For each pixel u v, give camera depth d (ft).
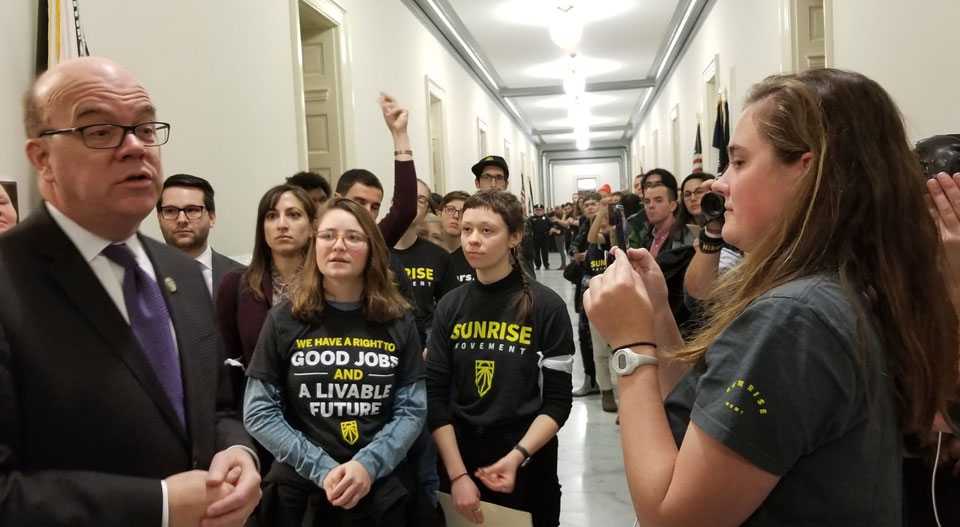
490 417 6.63
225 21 11.87
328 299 6.27
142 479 3.58
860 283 2.78
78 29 7.88
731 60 23.36
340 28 17.31
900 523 2.90
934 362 2.80
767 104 3.07
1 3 7.28
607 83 45.44
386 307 6.24
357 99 18.74
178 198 9.12
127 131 3.71
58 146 3.63
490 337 6.81
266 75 13.43
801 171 2.96
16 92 7.46
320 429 5.92
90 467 3.58
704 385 2.81
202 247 9.39
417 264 10.68
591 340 15.92
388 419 6.19
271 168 13.53
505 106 51.47
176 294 4.38
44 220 3.73
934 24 9.34
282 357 6.12
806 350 2.58
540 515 6.82
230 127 11.93
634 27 32.37
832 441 2.66
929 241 2.83
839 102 2.86
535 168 77.61
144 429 3.75
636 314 3.28
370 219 6.33
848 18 12.41
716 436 2.64
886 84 10.91
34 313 3.50
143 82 9.51
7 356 3.37
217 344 4.59
